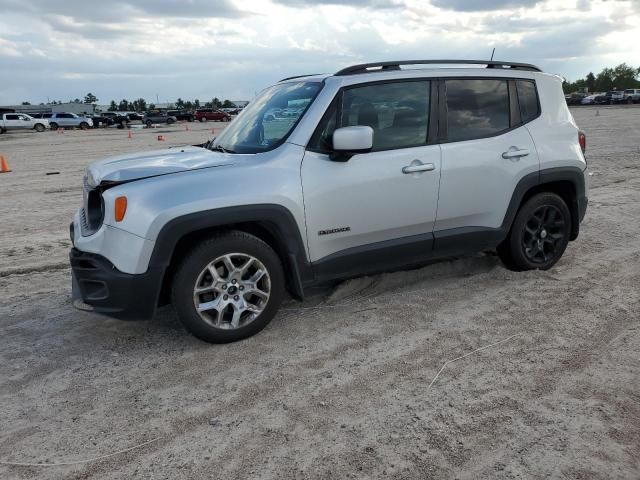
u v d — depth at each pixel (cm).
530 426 292
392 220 437
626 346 374
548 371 346
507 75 494
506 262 523
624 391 321
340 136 387
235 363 371
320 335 407
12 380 361
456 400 318
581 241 630
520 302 454
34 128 4756
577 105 6831
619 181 1039
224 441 289
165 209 358
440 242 464
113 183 376
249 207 379
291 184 394
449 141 458
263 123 445
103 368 372
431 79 456
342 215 416
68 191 1172
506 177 480
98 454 283
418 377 345
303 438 289
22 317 466
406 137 443
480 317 428
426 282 509
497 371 348
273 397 329
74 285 420
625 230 674
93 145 2573
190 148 494
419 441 283
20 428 307
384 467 265
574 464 263
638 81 13075
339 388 335
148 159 431
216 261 381
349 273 437
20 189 1212
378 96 435
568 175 513
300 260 407
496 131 482
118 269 363
